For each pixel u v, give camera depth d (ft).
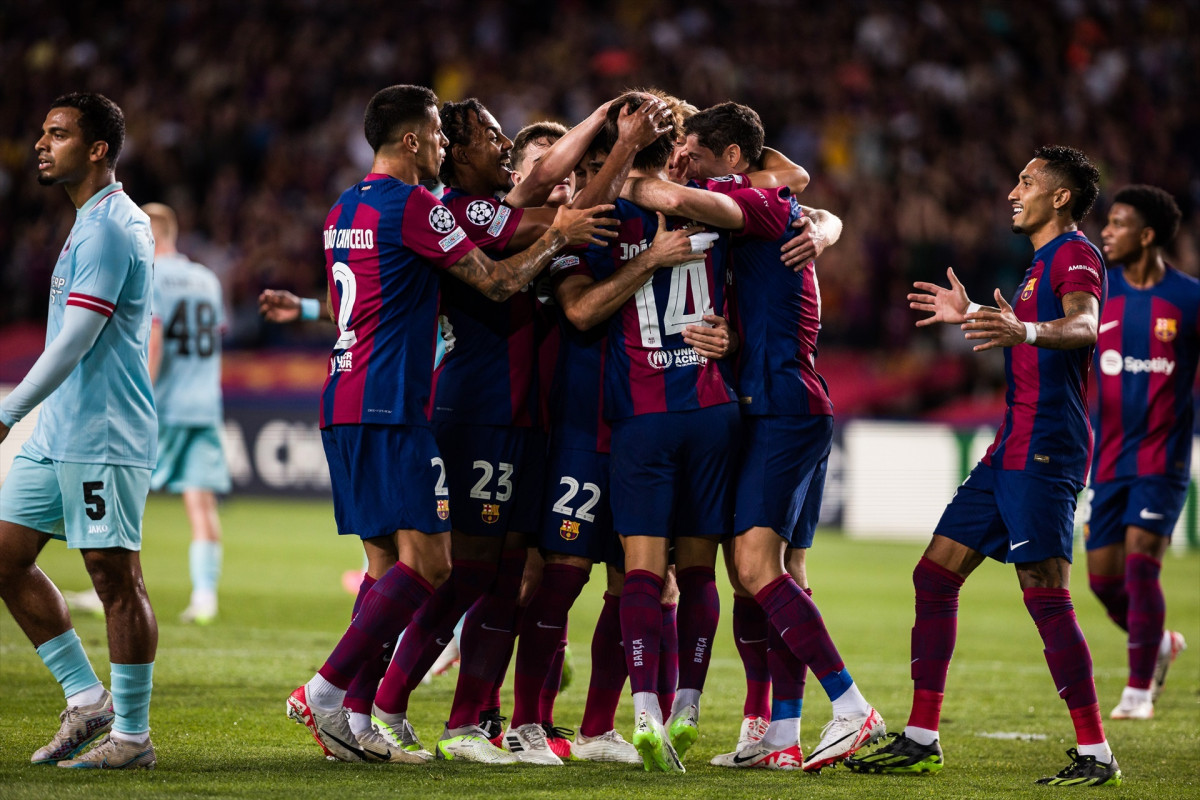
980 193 242.58
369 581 54.80
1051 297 55.11
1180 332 77.82
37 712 60.08
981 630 108.58
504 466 54.95
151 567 127.54
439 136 54.85
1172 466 77.41
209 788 45.14
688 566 54.80
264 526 168.04
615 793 46.21
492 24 270.26
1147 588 75.46
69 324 48.39
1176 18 282.97
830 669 52.29
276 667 77.46
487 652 54.95
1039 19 278.46
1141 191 79.00
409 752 52.75
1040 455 53.98
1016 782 52.26
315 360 205.67
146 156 245.04
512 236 54.29
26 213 237.86
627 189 54.03
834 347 211.20
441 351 62.03
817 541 178.29
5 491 50.31
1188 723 71.72
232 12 269.23
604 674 55.88
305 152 244.63
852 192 232.53
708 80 253.03
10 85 260.62
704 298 53.67
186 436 97.71
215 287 98.43
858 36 269.03
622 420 53.67
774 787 48.65
